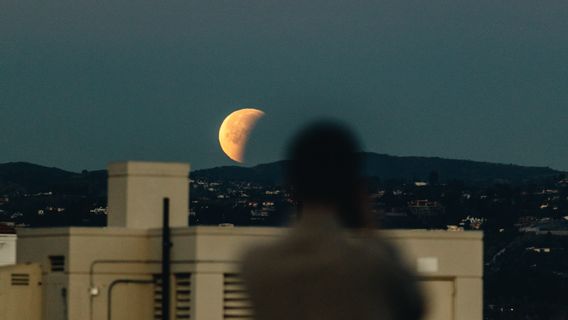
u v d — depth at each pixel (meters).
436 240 76.88
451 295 77.19
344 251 18.42
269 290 18.45
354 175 18.86
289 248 18.62
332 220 18.78
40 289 83.00
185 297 76.75
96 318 80.25
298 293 18.36
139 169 82.56
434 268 76.75
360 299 18.27
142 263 80.94
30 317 82.81
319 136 18.95
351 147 18.92
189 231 75.94
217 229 75.25
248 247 18.77
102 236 80.56
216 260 75.19
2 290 82.25
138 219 82.50
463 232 77.31
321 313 18.28
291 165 18.94
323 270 18.36
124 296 80.56
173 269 77.62
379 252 18.47
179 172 83.25
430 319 18.61
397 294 18.36
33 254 84.06
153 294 80.62
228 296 75.31
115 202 83.69
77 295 79.94
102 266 80.38
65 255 80.50
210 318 74.94
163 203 80.81
